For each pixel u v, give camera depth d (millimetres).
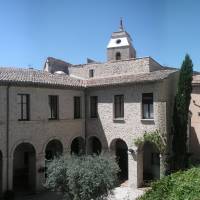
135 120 26734
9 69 28578
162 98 25516
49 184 20156
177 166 25328
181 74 25797
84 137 29953
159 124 25422
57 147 28750
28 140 25297
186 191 6992
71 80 30469
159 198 7203
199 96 27562
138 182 26734
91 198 18375
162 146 25516
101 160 19406
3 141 23797
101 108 29094
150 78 25766
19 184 28844
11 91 24375
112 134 28203
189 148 27875
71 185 18609
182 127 25375
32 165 26312
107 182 18516
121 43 43250
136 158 26703
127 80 27172
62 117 27984
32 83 25359
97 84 28969
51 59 44594
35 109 25922
